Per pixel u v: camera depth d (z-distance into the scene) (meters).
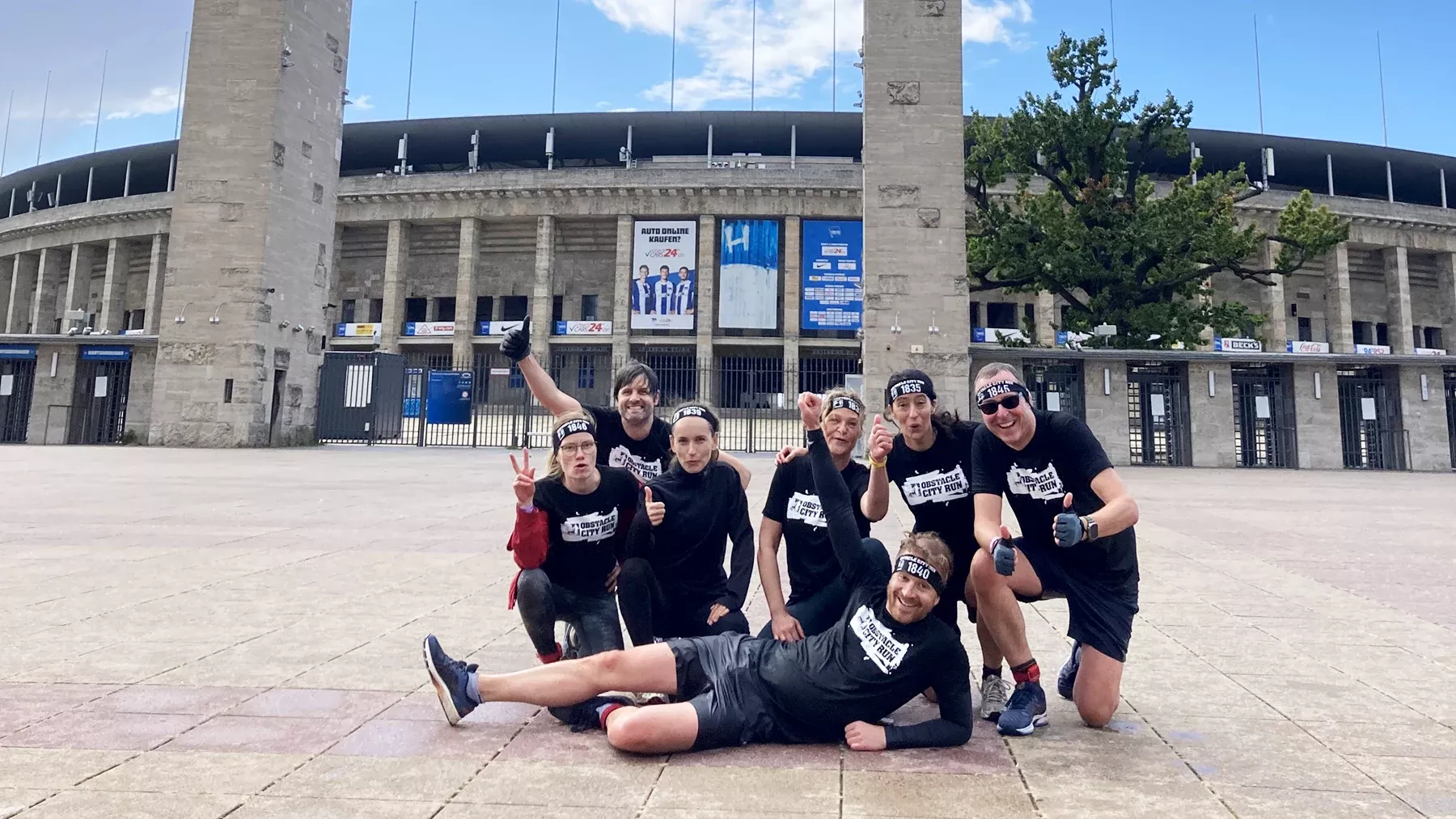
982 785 3.01
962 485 4.20
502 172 47.16
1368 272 50.19
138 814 2.64
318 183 26.73
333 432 26.98
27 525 9.29
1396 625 5.59
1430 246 49.19
